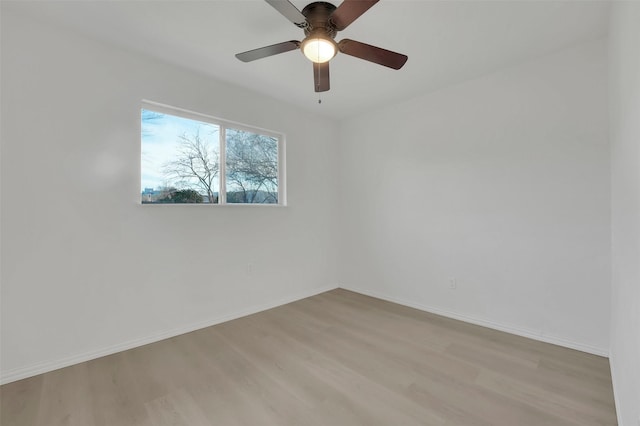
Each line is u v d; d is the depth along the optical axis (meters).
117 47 2.31
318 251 3.92
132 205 2.39
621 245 1.59
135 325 2.40
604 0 1.77
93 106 2.21
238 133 3.19
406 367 2.07
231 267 3.02
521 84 2.55
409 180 3.40
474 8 1.85
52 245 2.05
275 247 3.42
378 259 3.74
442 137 3.10
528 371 2.01
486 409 1.63
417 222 3.33
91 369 2.05
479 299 2.84
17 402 1.69
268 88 3.09
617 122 1.72
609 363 2.08
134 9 1.88
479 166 2.82
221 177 3.04
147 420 1.55
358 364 2.12
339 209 4.19
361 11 1.57
